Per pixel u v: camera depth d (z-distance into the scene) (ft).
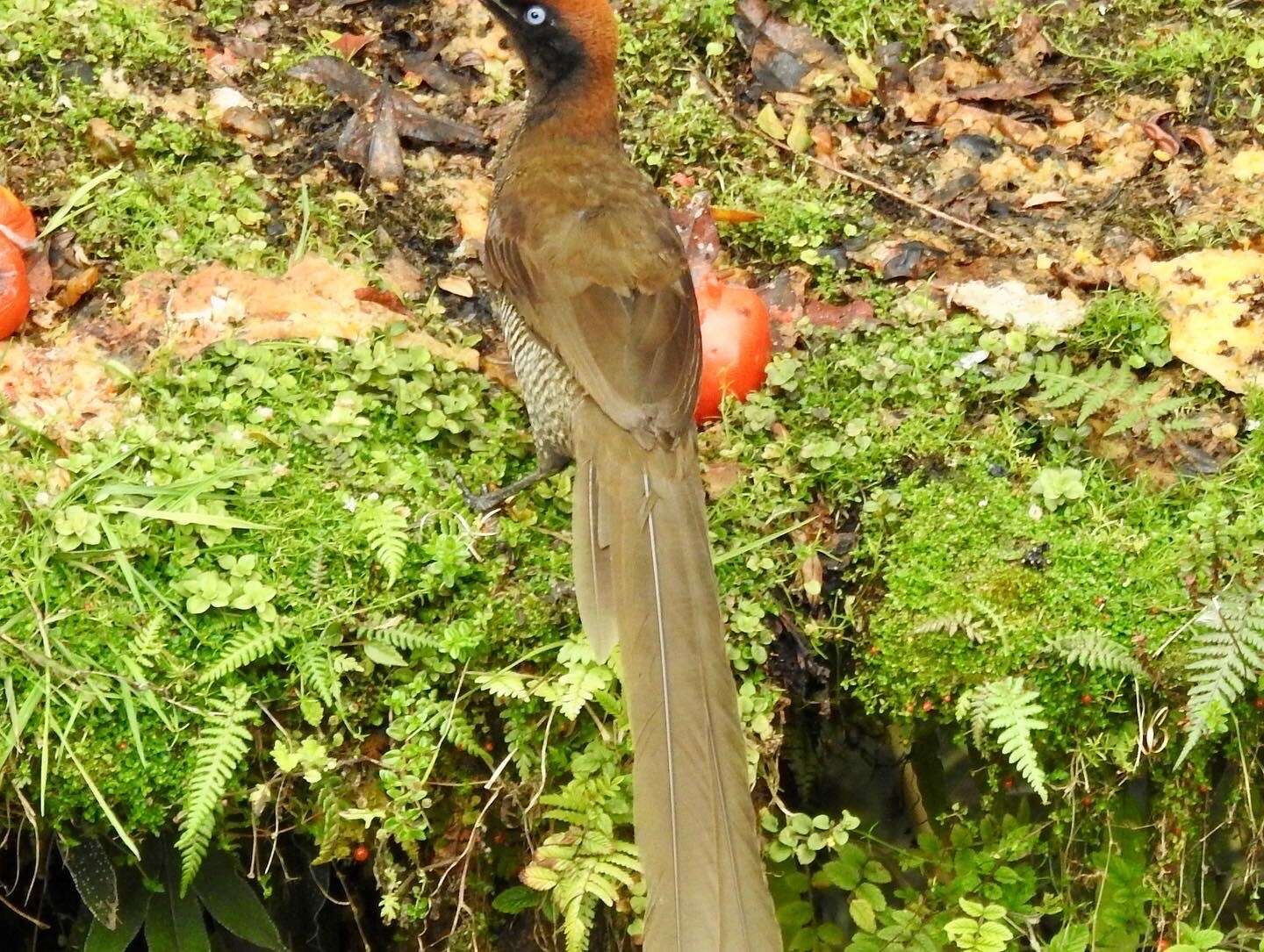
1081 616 27.02
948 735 29.43
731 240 35.06
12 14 36.68
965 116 38.14
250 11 39.37
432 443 29.66
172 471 27.48
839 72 39.17
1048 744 27.55
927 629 27.22
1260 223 34.53
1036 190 36.42
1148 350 32.12
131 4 38.47
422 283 33.42
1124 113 37.86
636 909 26.96
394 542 26.71
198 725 25.55
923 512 28.71
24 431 28.19
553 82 30.55
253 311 31.04
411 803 26.32
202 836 24.97
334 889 29.84
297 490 27.89
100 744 25.17
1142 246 34.32
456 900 27.81
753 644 27.73
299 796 26.73
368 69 38.50
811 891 29.66
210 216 33.22
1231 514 28.71
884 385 31.17
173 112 35.83
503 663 27.25
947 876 28.99
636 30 39.37
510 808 27.55
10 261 29.91
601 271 27.94
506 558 27.89
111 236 32.48
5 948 29.68
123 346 30.40
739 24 39.75
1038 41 39.73
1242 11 40.45
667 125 37.19
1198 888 28.37
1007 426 30.32
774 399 31.24
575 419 26.99
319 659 26.05
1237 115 37.78
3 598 25.72
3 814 25.86
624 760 26.78
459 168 36.06
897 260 34.47
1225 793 28.22
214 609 26.09
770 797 28.25
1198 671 26.32
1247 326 32.27
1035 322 32.68
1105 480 29.73
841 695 29.01
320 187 35.01
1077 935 27.78
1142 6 40.63
